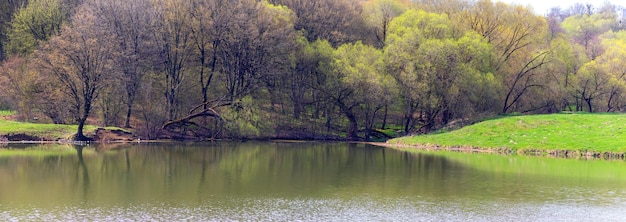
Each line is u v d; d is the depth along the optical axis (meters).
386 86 74.62
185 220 27.70
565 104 93.81
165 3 78.00
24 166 46.38
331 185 38.03
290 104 87.50
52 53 71.00
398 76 76.19
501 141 63.50
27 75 74.31
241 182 39.00
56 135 70.12
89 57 69.12
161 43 78.19
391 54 76.56
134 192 34.72
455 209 30.88
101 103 76.25
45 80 71.94
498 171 45.16
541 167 47.59
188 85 82.25
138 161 50.78
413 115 87.00
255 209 30.31
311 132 81.38
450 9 90.12
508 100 89.44
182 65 80.06
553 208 31.36
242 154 58.66
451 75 73.44
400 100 77.69
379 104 76.88
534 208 31.28
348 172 44.44
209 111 77.38
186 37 79.19
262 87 84.75
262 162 51.22
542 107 88.75
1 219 27.56
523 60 84.38
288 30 80.38
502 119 70.00
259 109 80.56
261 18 79.50
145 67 78.50
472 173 43.88
